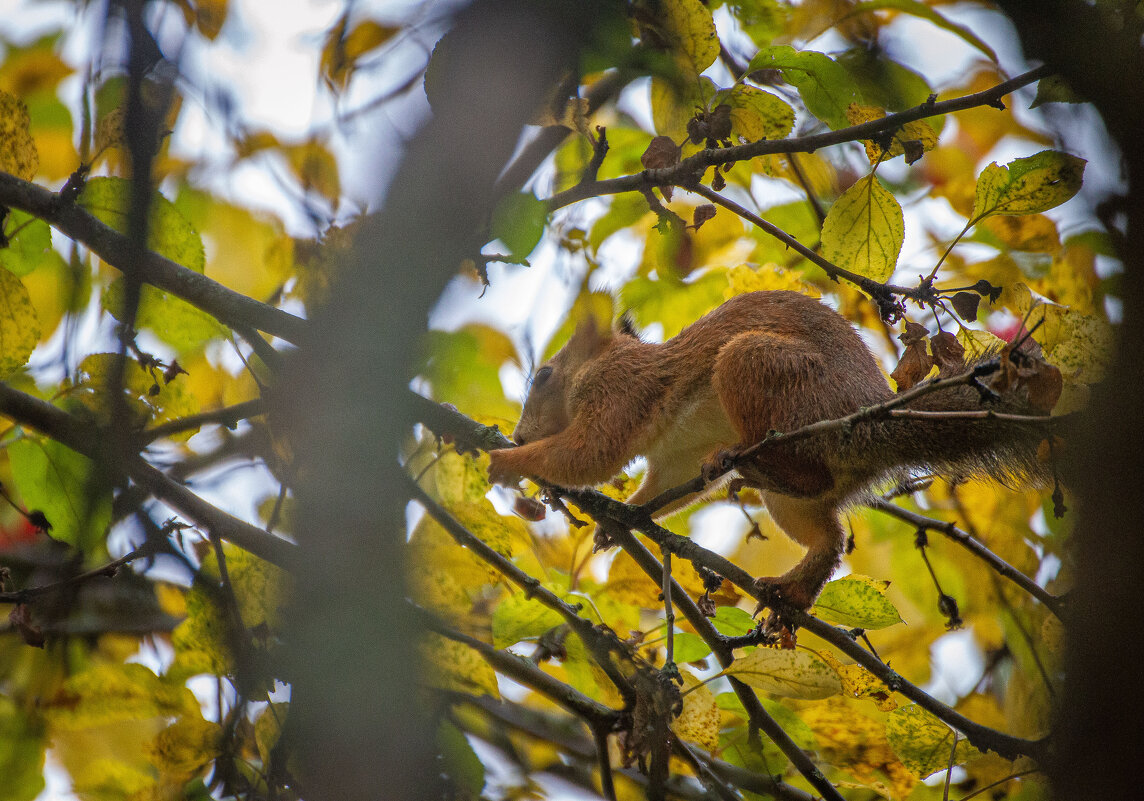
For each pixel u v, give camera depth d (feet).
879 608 21.35
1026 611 30.60
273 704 21.33
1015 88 20.79
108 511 21.47
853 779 25.76
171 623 29.09
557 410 29.71
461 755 21.49
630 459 27.14
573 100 22.13
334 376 17.48
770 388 24.50
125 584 28.78
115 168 23.88
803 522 26.14
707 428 27.40
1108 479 17.98
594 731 22.00
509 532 24.20
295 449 18.26
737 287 29.27
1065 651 18.85
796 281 28.99
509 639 21.47
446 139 19.17
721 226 32.27
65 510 21.74
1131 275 19.57
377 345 17.74
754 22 29.12
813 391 24.39
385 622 16.33
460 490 24.90
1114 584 17.74
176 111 26.04
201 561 24.81
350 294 18.35
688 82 22.53
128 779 21.75
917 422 23.86
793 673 18.71
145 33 20.76
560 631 24.40
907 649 32.09
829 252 22.21
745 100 22.74
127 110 20.84
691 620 22.02
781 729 21.86
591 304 29.14
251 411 22.06
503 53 19.49
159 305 23.63
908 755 21.16
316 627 16.12
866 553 33.68
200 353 29.94
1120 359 18.74
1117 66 20.51
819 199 32.53
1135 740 16.98
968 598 31.94
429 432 25.22
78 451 20.54
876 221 21.95
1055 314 20.47
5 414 20.29
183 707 21.67
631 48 21.89
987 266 29.19
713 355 27.17
